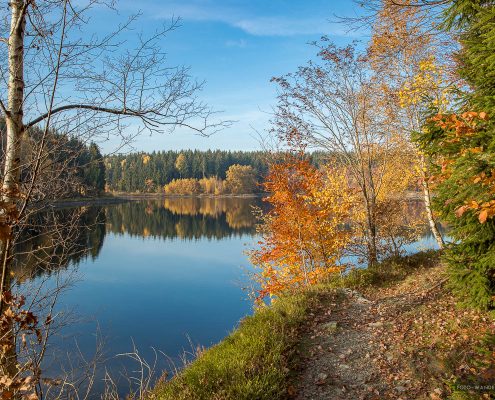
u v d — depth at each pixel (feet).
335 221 46.29
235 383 19.04
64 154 15.40
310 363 22.50
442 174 17.26
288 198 43.47
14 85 14.62
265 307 31.78
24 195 13.20
